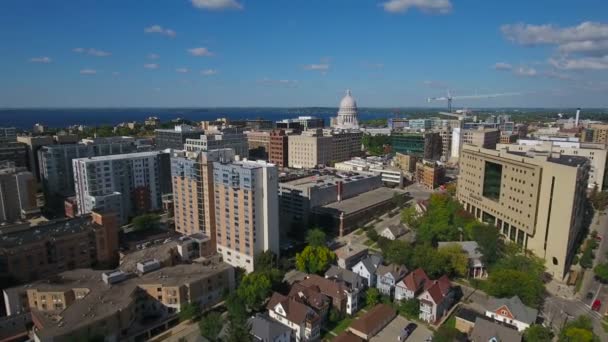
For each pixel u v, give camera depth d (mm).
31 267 127625
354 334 98375
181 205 162250
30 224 177625
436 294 113188
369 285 128875
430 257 132875
